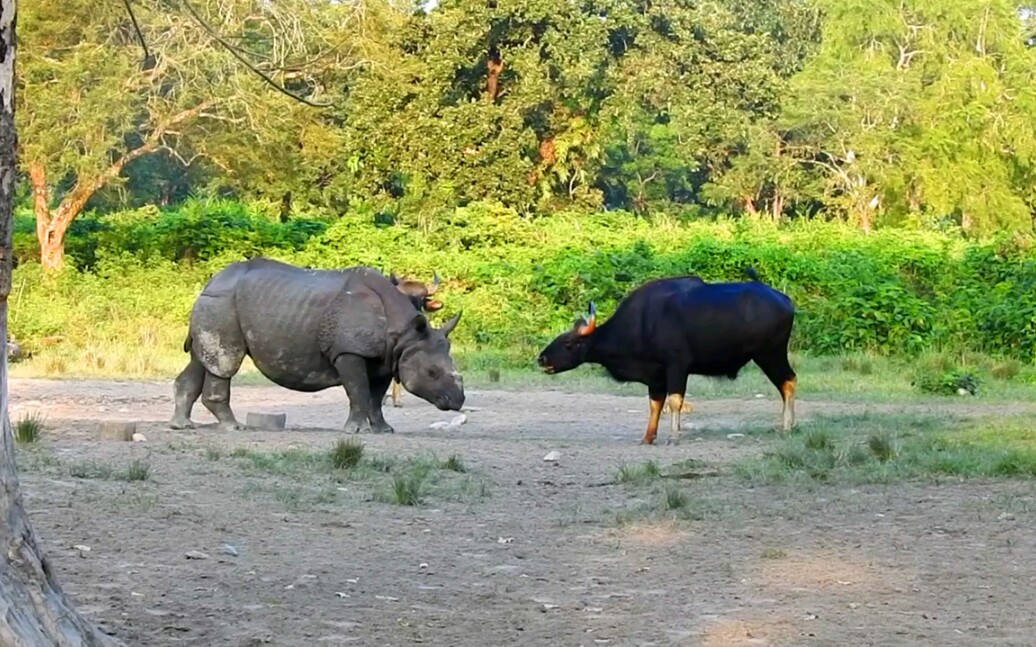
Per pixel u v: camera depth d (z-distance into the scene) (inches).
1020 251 1397.6
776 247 1445.6
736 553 412.5
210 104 1518.2
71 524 418.6
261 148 1685.5
